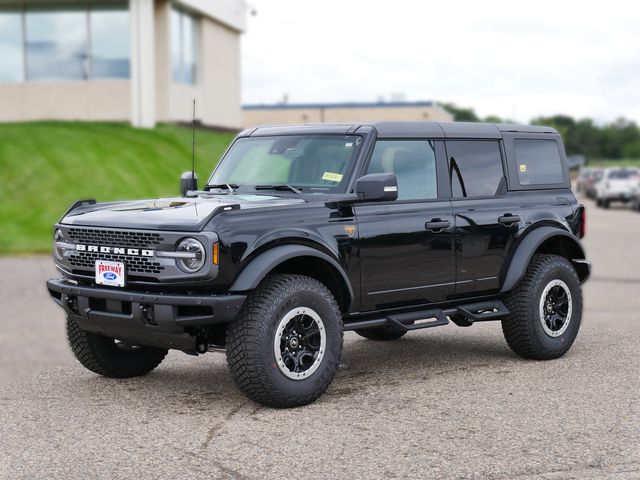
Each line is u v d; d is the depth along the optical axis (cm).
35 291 1217
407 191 695
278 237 600
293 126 725
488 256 737
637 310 1066
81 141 2462
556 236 798
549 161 818
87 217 635
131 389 679
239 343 591
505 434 548
